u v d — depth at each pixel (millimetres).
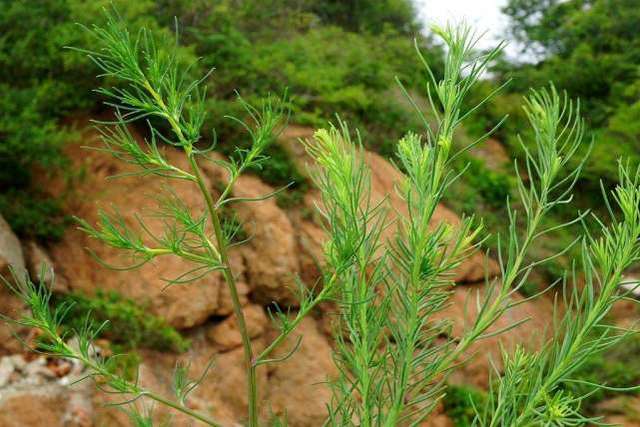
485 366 8797
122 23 1532
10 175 7941
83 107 8438
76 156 8281
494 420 1681
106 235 1611
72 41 7961
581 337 1620
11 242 7152
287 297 8336
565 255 11508
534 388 1646
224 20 10750
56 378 6445
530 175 1702
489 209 12109
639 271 10836
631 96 17578
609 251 1643
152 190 8180
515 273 1697
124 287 7656
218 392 7469
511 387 1682
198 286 7797
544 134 1698
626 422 8711
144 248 1631
